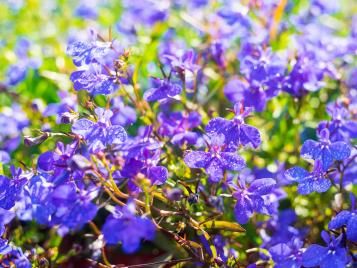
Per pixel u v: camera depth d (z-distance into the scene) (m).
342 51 0.35
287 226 0.31
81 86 0.28
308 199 0.33
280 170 0.33
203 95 0.37
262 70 0.31
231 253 0.30
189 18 0.40
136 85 0.31
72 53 0.29
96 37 0.30
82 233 0.34
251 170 0.33
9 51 0.43
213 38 0.37
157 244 0.33
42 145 0.35
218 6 0.42
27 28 0.46
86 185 0.27
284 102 0.36
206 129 0.28
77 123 0.27
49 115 0.34
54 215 0.28
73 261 0.33
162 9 0.41
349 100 0.33
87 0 0.45
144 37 0.40
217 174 0.27
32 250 0.29
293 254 0.28
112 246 0.34
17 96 0.38
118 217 0.25
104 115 0.27
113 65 0.29
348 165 0.30
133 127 0.35
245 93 0.31
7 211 0.29
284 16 0.41
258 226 0.32
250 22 0.37
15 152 0.36
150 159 0.27
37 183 0.27
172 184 0.29
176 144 0.30
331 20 0.45
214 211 0.30
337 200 0.29
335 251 0.26
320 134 0.28
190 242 0.28
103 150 0.27
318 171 0.27
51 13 0.47
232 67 0.38
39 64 0.39
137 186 0.27
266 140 0.35
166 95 0.29
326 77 0.37
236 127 0.28
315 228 0.32
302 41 0.35
